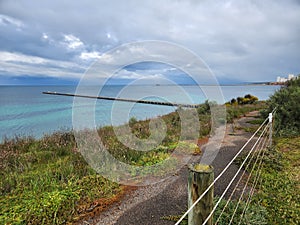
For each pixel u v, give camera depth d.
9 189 3.71
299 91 8.22
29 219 2.82
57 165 4.78
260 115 10.95
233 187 3.71
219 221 2.56
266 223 2.60
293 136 6.72
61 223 2.87
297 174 4.08
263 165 4.47
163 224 2.83
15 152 5.83
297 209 2.95
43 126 10.49
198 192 1.58
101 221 2.95
